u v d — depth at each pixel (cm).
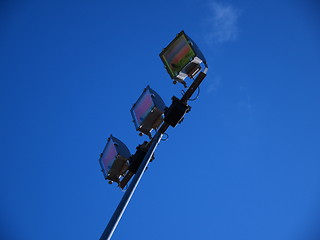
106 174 611
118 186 585
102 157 648
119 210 409
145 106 593
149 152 496
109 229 387
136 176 457
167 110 531
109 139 637
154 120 589
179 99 534
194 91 545
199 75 555
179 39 561
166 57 570
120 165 608
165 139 600
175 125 524
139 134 602
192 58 535
